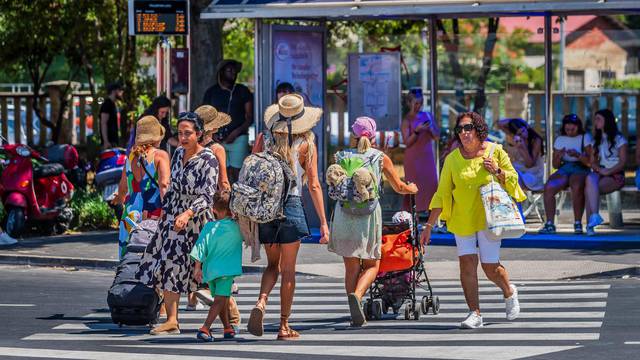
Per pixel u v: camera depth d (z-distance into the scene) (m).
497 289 37.25
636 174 51.25
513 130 51.53
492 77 54.03
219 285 27.67
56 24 68.06
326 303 35.06
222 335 28.91
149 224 30.78
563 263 41.75
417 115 51.28
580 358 24.19
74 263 44.00
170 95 47.25
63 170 52.19
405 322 30.45
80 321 31.44
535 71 53.53
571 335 27.42
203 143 30.69
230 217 27.84
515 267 41.28
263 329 29.92
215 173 28.58
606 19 53.56
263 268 42.06
